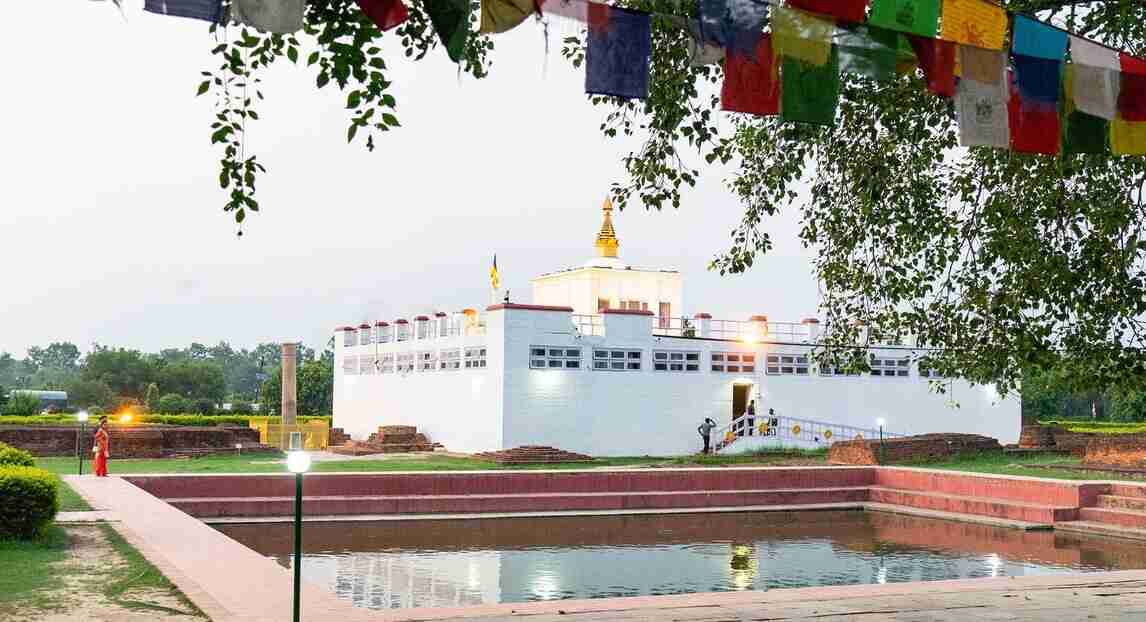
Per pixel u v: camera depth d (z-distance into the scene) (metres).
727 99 4.73
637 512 24.47
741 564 16.98
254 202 5.94
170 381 97.38
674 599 10.58
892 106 7.97
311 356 126.88
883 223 8.89
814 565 16.94
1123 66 5.67
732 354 38.53
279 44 5.70
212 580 10.85
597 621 9.33
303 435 39.53
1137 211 7.86
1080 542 20.11
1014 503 23.31
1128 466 28.73
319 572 15.75
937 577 15.80
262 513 22.25
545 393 35.06
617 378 36.38
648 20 4.51
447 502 23.45
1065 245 8.16
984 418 42.22
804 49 4.68
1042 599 10.69
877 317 9.46
